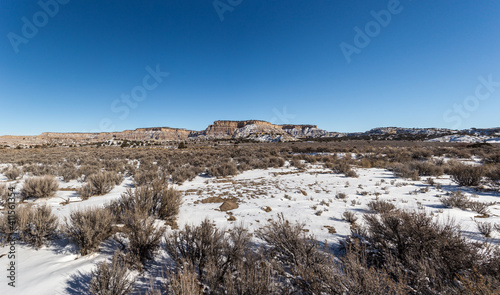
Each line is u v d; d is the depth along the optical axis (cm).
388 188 870
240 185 1012
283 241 324
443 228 318
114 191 876
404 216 318
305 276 250
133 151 3070
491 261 251
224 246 311
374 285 208
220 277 265
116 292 235
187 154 2419
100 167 1455
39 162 1808
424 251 283
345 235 422
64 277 279
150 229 344
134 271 301
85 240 344
